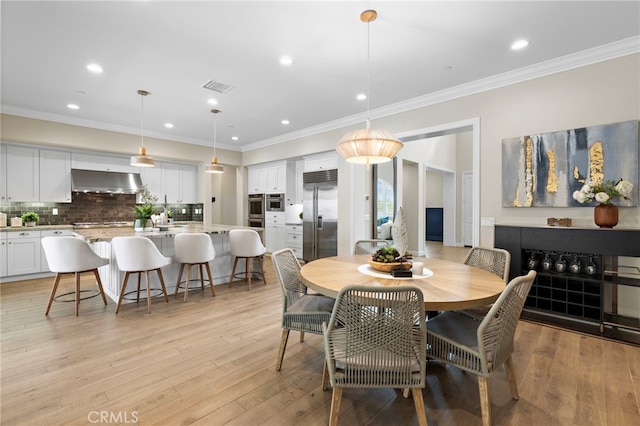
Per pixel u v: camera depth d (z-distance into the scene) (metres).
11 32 2.57
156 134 6.00
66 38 2.67
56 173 5.22
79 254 3.21
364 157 2.41
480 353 1.51
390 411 1.77
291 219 6.71
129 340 2.65
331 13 2.36
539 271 3.16
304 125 5.53
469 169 8.70
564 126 3.08
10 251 4.64
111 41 2.73
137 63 3.14
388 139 2.22
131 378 2.07
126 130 5.60
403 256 2.20
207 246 3.83
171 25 2.50
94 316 3.21
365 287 1.37
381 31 2.60
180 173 6.88
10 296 3.88
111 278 3.86
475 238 3.67
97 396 1.87
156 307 3.51
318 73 3.39
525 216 3.34
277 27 2.54
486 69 3.30
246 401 1.84
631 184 2.66
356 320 1.43
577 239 2.84
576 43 2.79
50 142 4.78
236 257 4.30
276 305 3.60
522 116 3.33
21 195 4.89
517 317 1.65
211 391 1.93
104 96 4.03
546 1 2.21
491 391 1.95
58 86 3.70
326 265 2.42
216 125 5.51
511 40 2.74
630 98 2.76
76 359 2.31
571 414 1.73
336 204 5.66
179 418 1.69
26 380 2.03
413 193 7.54
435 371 2.20
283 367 2.23
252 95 4.03
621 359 2.35
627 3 2.23
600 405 1.81
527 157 3.28
